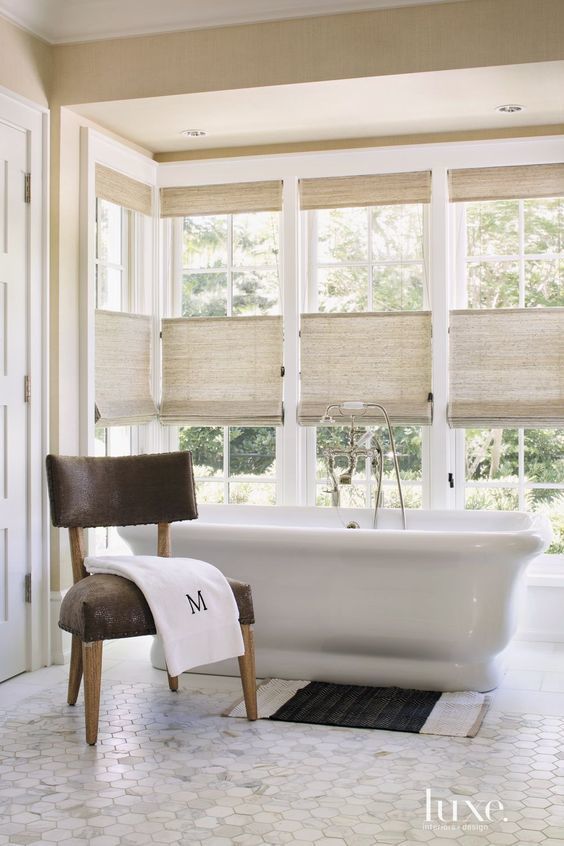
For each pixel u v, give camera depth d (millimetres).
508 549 3455
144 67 4047
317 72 3863
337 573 3664
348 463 4812
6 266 3838
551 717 3332
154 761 2934
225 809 2580
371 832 2438
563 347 4449
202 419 4914
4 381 3828
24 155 3961
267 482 4949
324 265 4867
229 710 3424
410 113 4285
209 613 3189
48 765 2904
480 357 4555
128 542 3959
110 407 4531
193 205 4965
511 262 4633
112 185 4582
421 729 3203
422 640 3641
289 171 4793
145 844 2375
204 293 5062
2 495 3818
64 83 4141
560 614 4391
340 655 3779
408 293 4750
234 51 3945
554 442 4609
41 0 3906
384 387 4664
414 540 3506
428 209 4672
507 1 3668
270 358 4828
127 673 3930
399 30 3770
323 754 2986
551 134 4465
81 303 4281
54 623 4094
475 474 4688
